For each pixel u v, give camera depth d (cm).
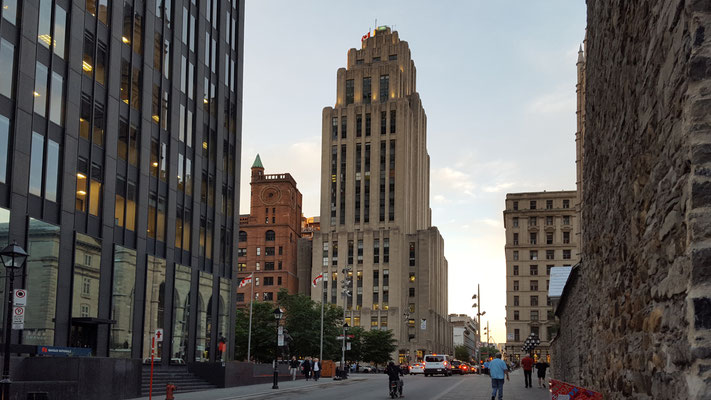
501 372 2348
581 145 7119
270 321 8269
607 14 973
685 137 488
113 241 3694
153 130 4181
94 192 3566
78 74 3469
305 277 15788
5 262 1812
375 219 14838
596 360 1198
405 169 15038
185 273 4475
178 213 4462
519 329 13825
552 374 4131
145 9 4147
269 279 15088
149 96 4134
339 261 14662
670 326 539
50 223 3188
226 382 3894
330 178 15400
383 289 14300
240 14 5669
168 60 4434
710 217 460
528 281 14038
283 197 15450
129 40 3969
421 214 16888
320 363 6116
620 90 845
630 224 766
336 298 14538
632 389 743
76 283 3350
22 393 2100
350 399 2900
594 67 1218
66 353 2883
